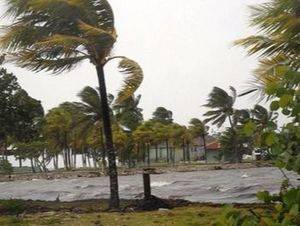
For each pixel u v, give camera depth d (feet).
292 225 7.68
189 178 160.25
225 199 71.31
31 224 40.22
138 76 55.57
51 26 52.80
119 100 57.11
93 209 51.90
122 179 188.34
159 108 380.37
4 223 41.45
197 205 51.19
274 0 43.06
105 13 53.67
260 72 41.68
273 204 8.50
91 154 340.80
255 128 8.70
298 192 7.81
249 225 8.22
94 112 105.70
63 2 49.67
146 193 51.85
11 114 92.12
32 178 254.27
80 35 53.21
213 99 256.32
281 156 8.33
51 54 52.70
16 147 306.35
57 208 53.62
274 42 44.75
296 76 8.25
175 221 37.86
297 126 8.20
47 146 305.73
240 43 45.83
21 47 52.75
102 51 53.62
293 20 42.50
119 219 41.60
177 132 303.27
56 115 247.29
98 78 55.88
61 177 243.81
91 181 179.83
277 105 8.34
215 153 346.54
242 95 24.86
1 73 91.35
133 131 292.61
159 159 387.96
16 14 52.03
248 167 224.74
